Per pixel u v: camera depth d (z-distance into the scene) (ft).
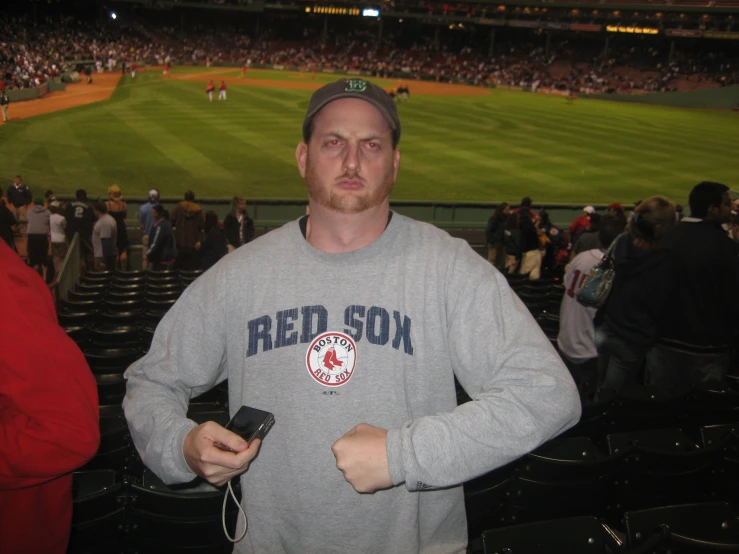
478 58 258.98
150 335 22.06
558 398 5.02
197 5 244.42
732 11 212.64
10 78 137.39
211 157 84.53
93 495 10.27
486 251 54.49
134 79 171.53
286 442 5.56
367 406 5.50
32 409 5.16
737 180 90.27
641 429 15.78
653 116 158.40
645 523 9.87
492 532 9.49
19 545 6.05
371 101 5.69
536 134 118.01
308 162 5.90
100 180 72.38
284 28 277.64
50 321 5.47
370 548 5.52
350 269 5.78
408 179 79.87
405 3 250.78
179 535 10.84
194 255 41.75
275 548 5.68
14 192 57.47
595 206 61.93
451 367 5.71
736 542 9.69
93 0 235.40
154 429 5.47
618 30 231.71
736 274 15.17
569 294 19.26
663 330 16.29
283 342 5.65
